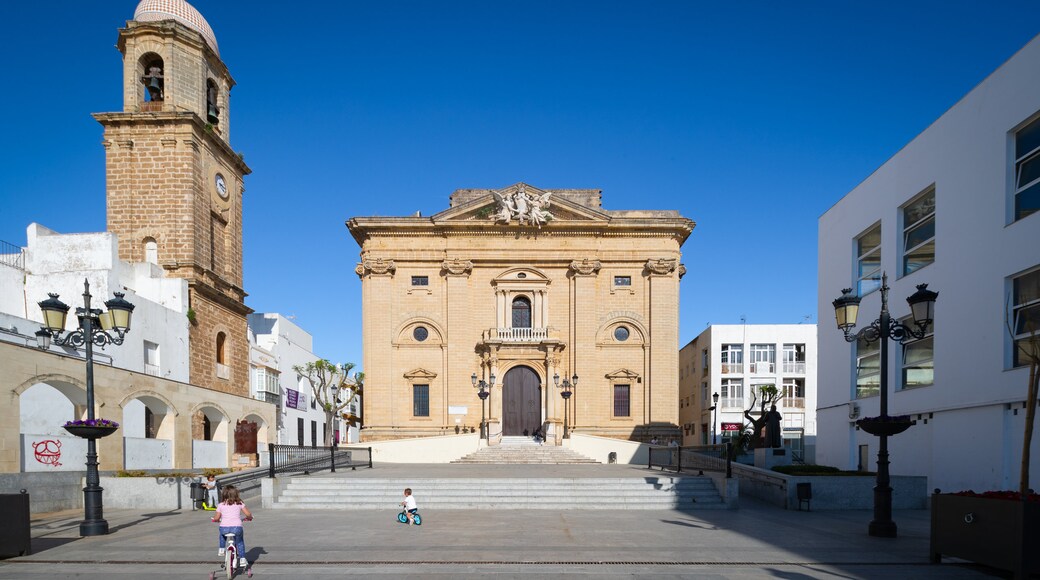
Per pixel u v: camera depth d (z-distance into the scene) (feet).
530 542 42.09
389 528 48.14
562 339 140.67
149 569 34.91
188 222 108.27
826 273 97.55
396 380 138.62
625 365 139.85
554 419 135.95
